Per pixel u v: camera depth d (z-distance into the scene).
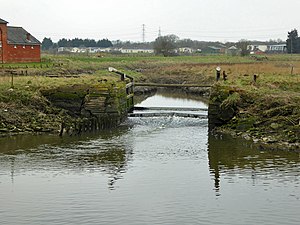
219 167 28.77
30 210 21.67
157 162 30.19
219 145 35.09
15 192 24.12
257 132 37.53
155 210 21.64
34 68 67.62
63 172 27.75
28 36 90.06
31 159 30.72
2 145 34.62
